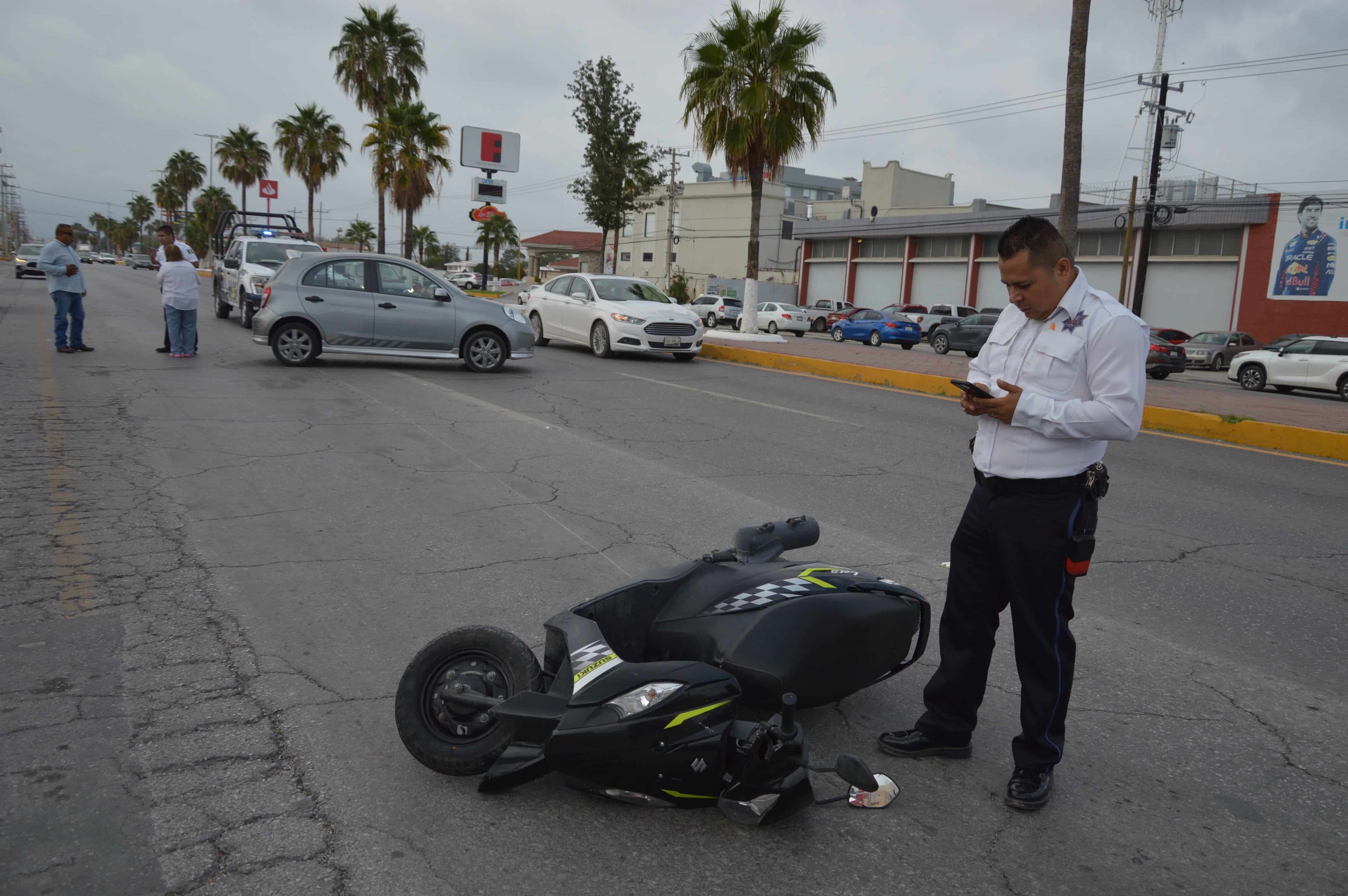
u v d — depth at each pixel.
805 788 2.67
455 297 14.22
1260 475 8.80
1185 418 11.46
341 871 2.60
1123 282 37.03
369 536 5.82
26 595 4.62
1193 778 3.25
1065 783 3.21
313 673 3.87
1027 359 2.97
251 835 2.76
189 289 13.78
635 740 2.66
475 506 6.63
